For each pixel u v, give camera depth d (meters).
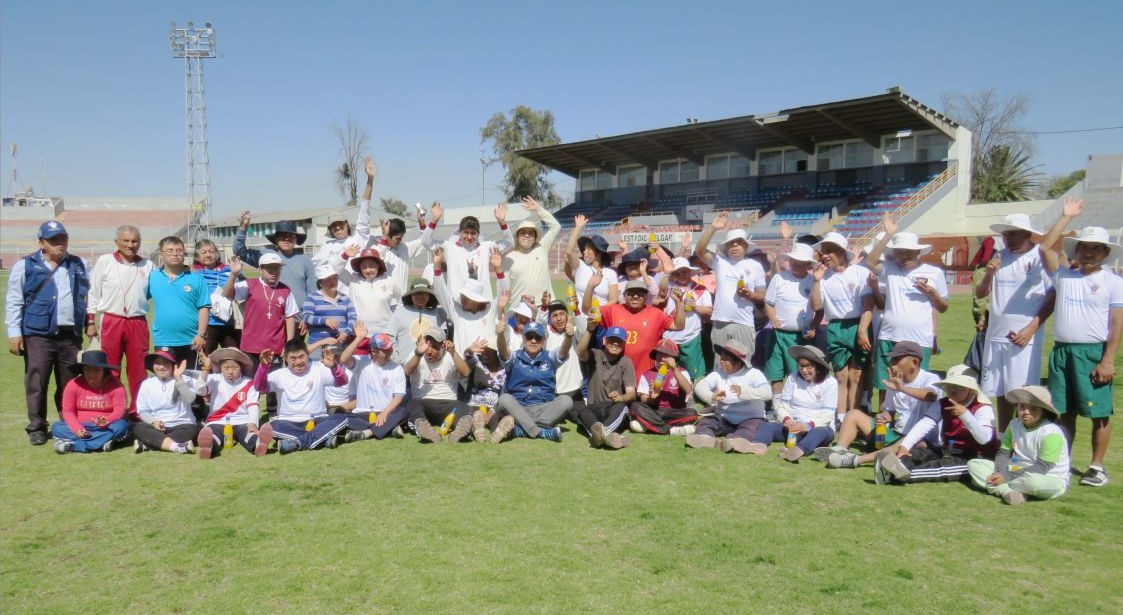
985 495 5.34
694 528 4.64
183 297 7.34
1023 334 6.04
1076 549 4.35
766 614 3.54
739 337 7.90
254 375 6.86
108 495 5.25
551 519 4.78
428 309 7.70
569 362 7.59
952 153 34.91
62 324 6.68
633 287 7.51
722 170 43.81
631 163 48.59
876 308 7.24
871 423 6.41
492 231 55.72
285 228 8.27
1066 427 5.83
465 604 3.62
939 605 3.65
